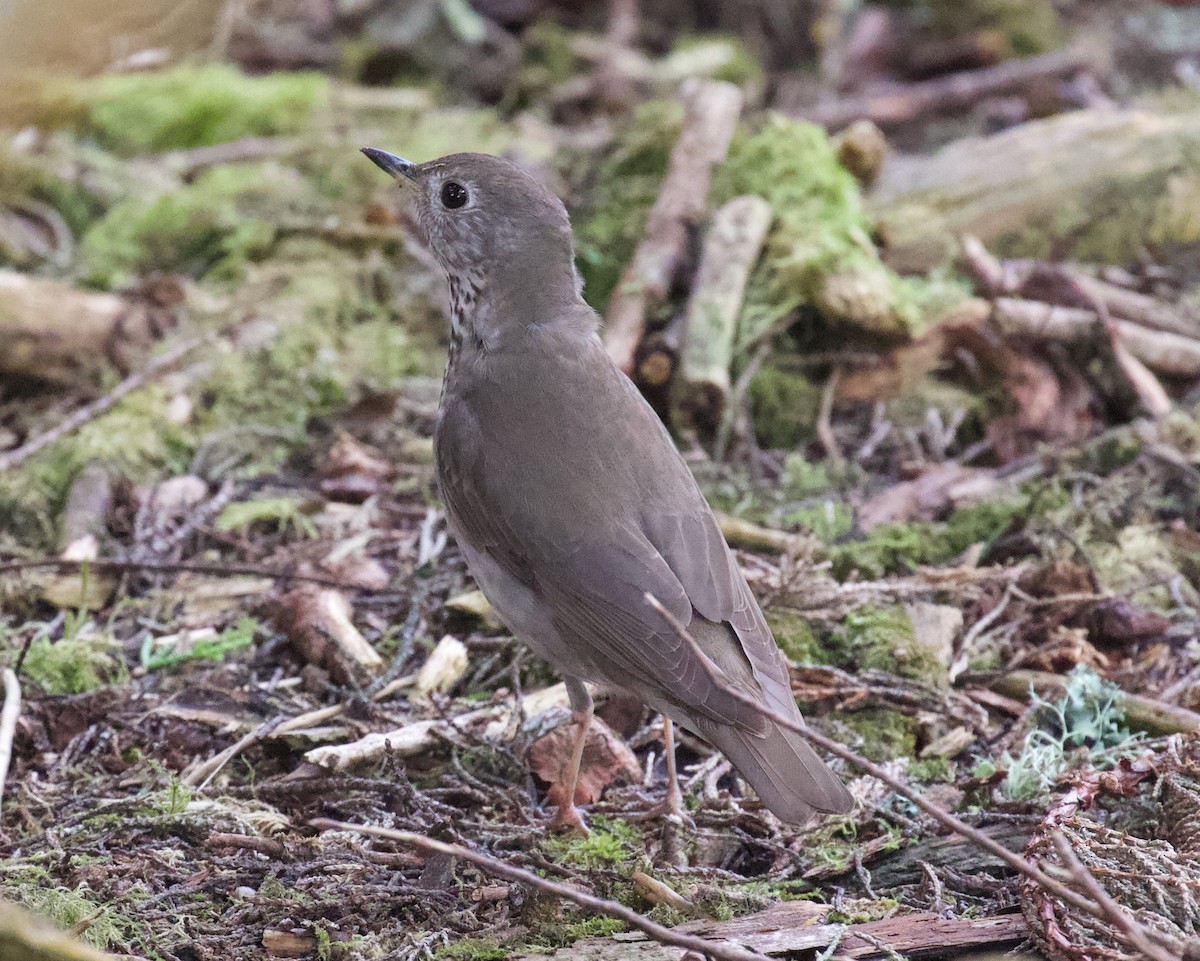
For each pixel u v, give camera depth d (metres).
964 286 14.00
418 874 8.38
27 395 13.20
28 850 8.47
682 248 13.67
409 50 18.72
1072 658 10.07
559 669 8.77
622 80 18.06
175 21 17.64
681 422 12.81
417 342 13.95
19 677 9.95
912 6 19.58
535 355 8.97
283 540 11.73
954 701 9.84
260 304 13.98
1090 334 13.15
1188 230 14.73
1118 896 7.51
